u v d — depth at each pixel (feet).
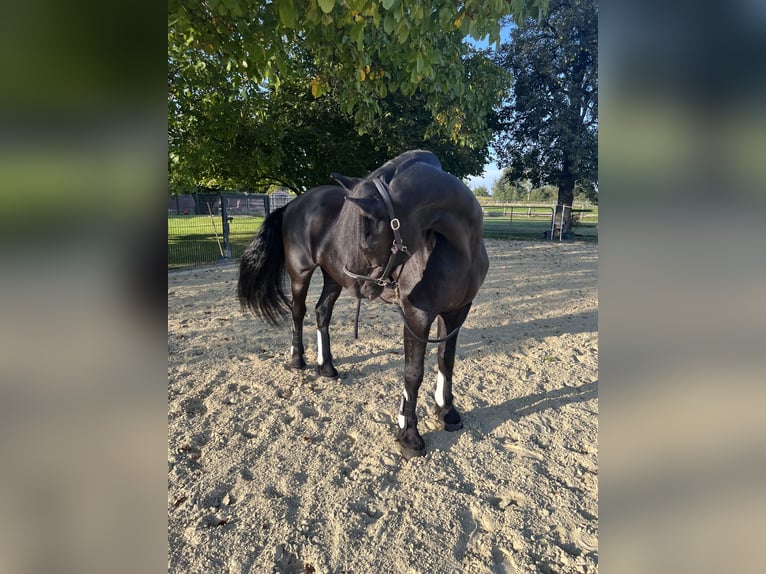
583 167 56.03
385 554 6.35
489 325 17.03
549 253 38.83
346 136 38.91
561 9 50.88
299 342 12.54
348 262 6.65
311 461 8.48
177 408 10.39
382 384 11.73
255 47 11.18
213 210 35.29
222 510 7.21
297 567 6.21
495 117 56.90
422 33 9.34
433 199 6.77
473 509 7.23
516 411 10.36
